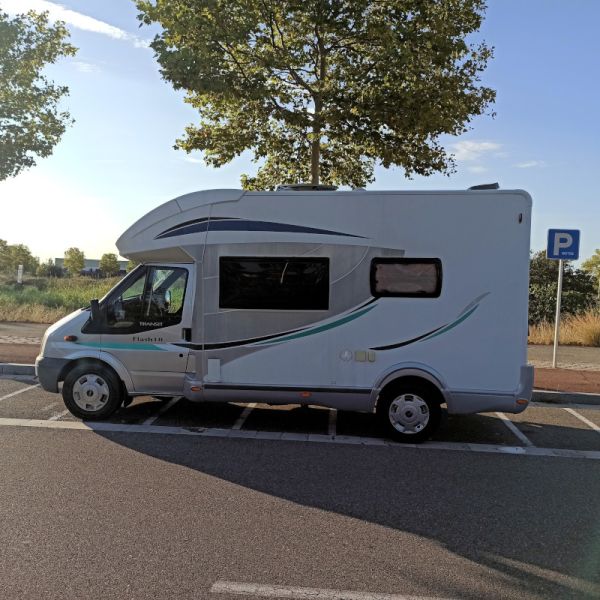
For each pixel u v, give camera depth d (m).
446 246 6.46
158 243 6.85
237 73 9.95
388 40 9.30
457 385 6.48
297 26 10.45
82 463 5.46
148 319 6.90
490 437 6.91
